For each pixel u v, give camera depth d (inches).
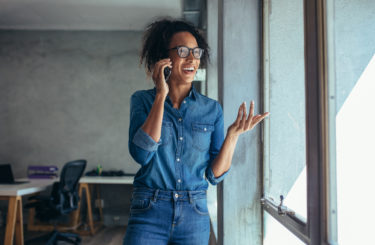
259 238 62.8
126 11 198.8
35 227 192.9
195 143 46.3
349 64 26.4
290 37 45.6
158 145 43.1
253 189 63.4
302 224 37.5
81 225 205.8
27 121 223.6
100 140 222.2
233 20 64.4
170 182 44.9
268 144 60.9
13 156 222.2
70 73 225.6
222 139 49.8
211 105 48.6
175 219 44.1
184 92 48.0
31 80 225.3
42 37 226.8
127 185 220.1
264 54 62.0
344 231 27.4
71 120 223.6
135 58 225.5
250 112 43.0
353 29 26.2
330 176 29.2
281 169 50.5
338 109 28.4
